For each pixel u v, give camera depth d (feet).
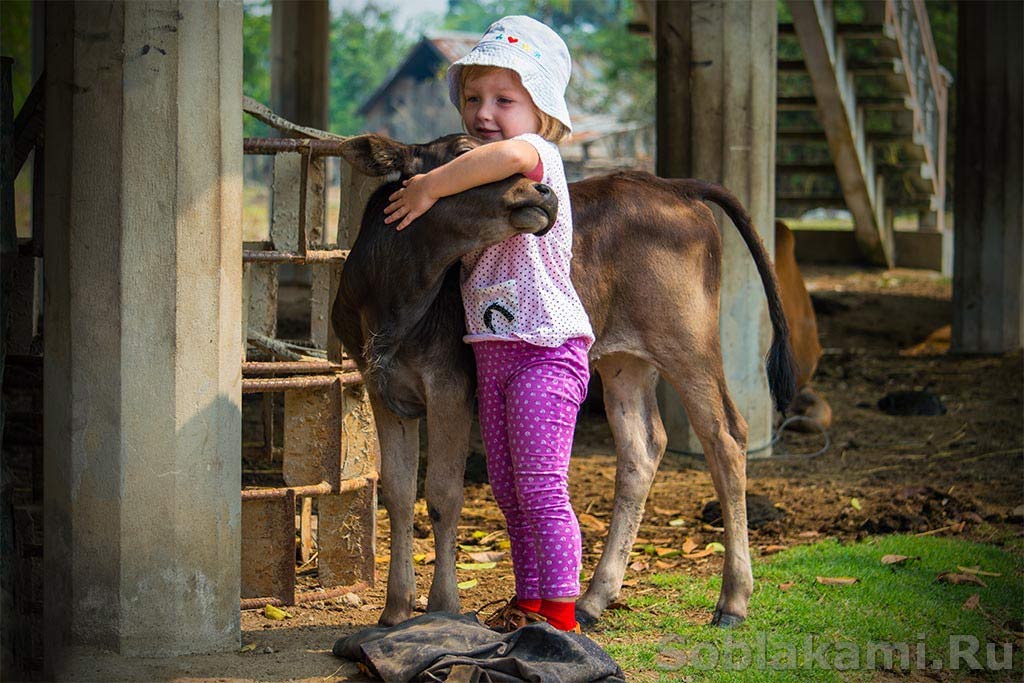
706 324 13.05
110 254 11.36
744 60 21.34
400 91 116.06
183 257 11.51
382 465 11.93
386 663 10.68
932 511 17.56
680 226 12.94
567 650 10.62
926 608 13.47
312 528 16.58
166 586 11.73
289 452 13.92
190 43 11.40
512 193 10.46
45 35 11.74
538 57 11.27
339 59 139.95
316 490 13.51
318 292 15.94
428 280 10.93
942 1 66.74
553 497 11.07
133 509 11.57
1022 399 26.73
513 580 14.83
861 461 21.43
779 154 61.67
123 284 11.36
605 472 20.66
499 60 11.07
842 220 72.08
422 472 20.31
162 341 11.51
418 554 15.67
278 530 13.42
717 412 13.07
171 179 11.41
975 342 32.42
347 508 14.20
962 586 14.28
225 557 12.00
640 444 13.67
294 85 39.55
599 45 95.04
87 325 11.44
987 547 15.71
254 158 92.99
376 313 11.21
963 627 12.95
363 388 14.16
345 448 14.12
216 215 11.68
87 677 11.06
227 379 11.94
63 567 11.75
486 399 11.37
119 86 11.23
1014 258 31.91
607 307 12.71
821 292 40.73
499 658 10.50
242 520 13.46
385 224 11.19
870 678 11.66
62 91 11.45
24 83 42.34
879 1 33.58
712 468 13.17
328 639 12.44
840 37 34.40
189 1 11.37
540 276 11.04
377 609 13.62
